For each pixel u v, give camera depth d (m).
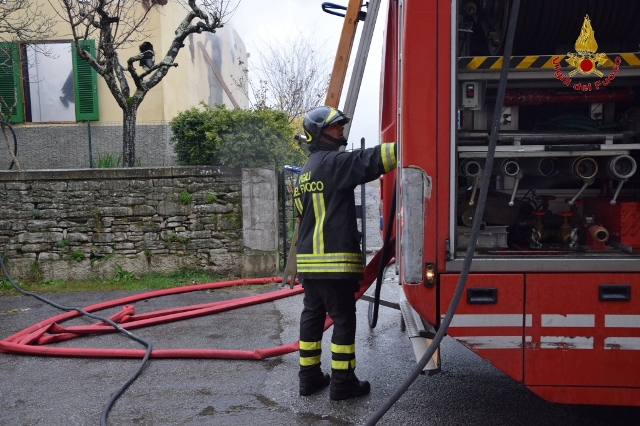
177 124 7.52
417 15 2.63
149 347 4.60
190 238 7.39
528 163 2.92
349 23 3.88
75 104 10.80
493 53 3.45
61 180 7.34
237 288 6.96
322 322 3.72
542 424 3.29
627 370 2.62
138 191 7.34
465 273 2.46
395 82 3.73
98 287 7.16
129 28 10.50
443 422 3.32
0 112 9.53
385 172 3.36
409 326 3.29
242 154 7.26
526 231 3.09
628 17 3.22
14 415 3.57
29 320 5.84
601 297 2.61
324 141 3.68
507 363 2.67
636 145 2.73
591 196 3.30
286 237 7.77
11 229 7.39
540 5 3.21
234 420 3.41
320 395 3.74
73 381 4.12
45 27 10.43
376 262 4.11
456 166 2.67
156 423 3.40
